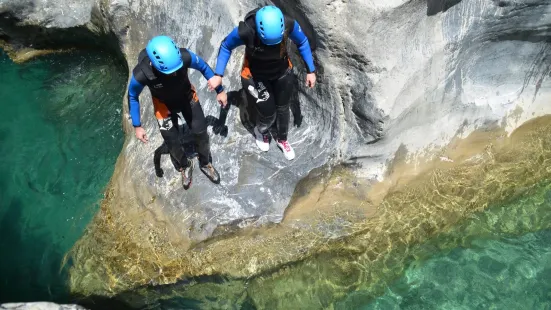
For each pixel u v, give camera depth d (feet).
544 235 17.30
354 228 16.53
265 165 16.51
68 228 17.43
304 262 16.17
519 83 17.53
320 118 16.40
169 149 15.21
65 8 21.01
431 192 17.24
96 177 18.70
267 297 15.85
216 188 16.30
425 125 16.76
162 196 16.43
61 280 16.19
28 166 19.02
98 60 21.98
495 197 17.61
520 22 15.57
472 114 17.31
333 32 14.35
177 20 18.24
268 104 14.73
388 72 14.85
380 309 15.87
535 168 18.06
